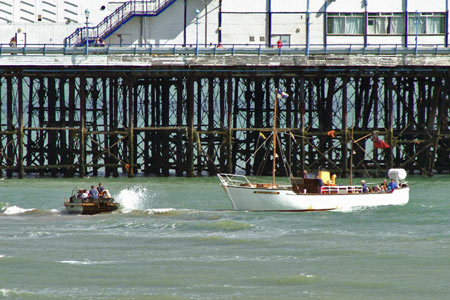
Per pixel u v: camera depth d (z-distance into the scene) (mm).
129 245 162500
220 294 131375
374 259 151875
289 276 140250
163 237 170125
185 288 134125
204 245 162875
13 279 138375
